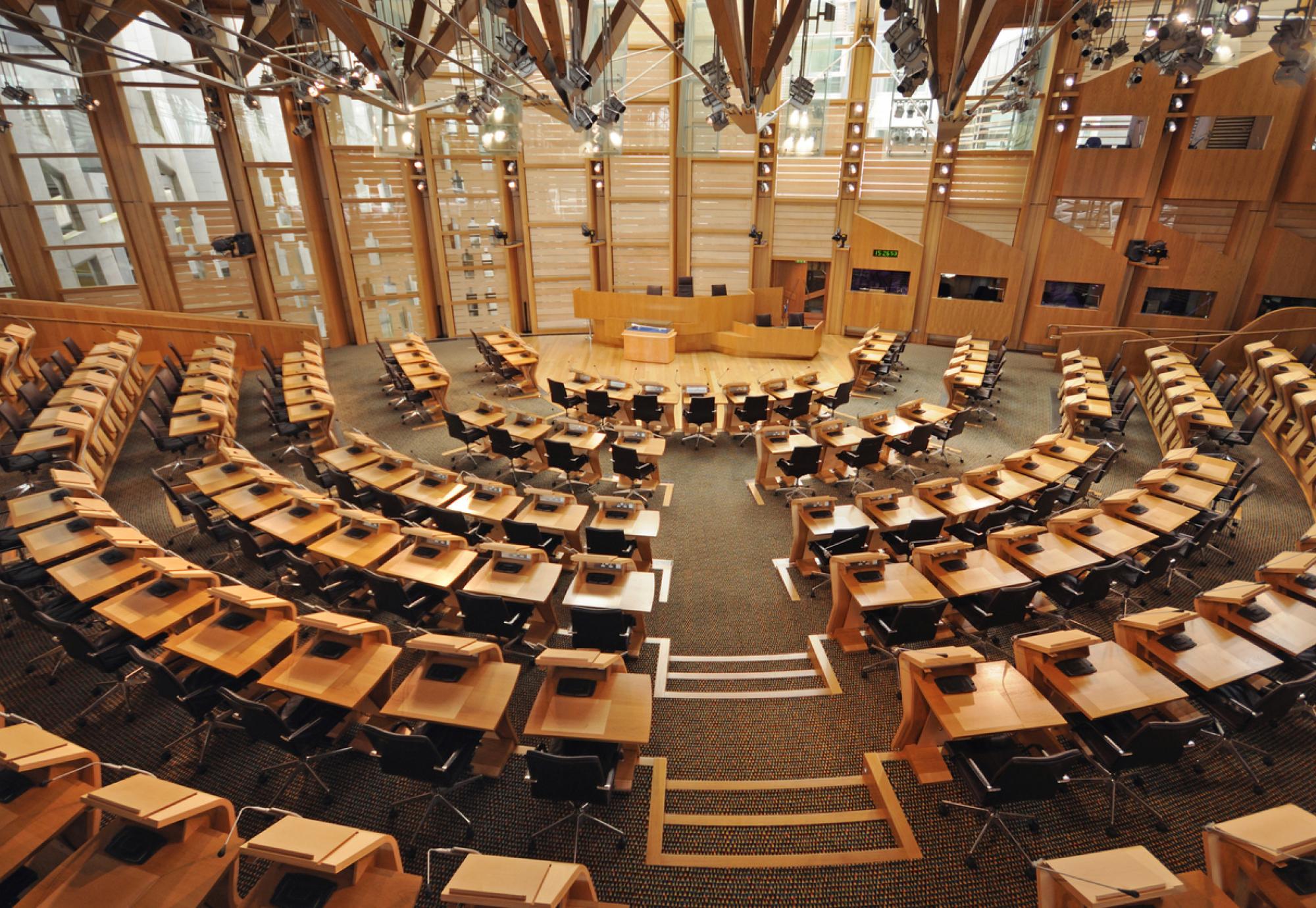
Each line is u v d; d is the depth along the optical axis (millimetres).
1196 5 8703
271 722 5082
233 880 4055
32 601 5883
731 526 10141
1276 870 3809
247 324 17938
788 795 5574
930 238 20000
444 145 19688
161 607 6379
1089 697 5348
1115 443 13438
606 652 6215
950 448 13203
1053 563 7324
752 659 7273
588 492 11359
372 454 10172
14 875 4262
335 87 9141
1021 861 4988
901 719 6336
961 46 7152
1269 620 6336
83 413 10984
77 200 16766
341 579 7383
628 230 21094
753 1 6793
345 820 5305
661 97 19594
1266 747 6012
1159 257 17172
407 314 21297
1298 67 8266
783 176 20578
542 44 7598
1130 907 3666
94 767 4707
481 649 5500
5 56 9836
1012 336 20203
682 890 4777
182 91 16844
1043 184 18484
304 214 18891
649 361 19250
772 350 19453
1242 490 10516
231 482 9094
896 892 4785
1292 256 16766
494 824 5258
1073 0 16375
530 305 22031
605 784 4777
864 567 7164
